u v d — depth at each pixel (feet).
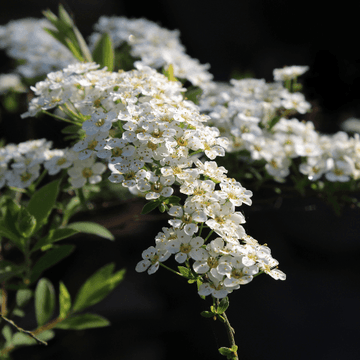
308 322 3.84
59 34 3.18
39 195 3.07
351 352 3.77
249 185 3.28
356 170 3.20
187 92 3.18
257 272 2.89
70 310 3.20
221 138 2.99
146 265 2.91
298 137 3.24
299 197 3.27
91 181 3.09
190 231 2.90
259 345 3.79
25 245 3.09
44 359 3.78
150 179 2.93
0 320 3.13
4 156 3.12
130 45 3.46
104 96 3.01
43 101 3.05
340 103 3.83
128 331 3.91
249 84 3.28
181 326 3.95
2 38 3.55
